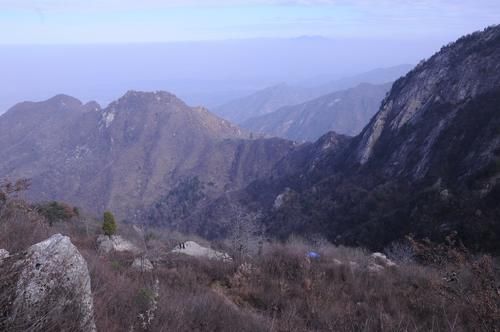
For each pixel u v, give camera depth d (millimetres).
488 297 5332
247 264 10133
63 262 3516
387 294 8945
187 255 11789
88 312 3568
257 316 6797
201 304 6406
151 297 5207
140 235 16328
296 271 10367
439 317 7215
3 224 6141
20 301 3111
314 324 6824
